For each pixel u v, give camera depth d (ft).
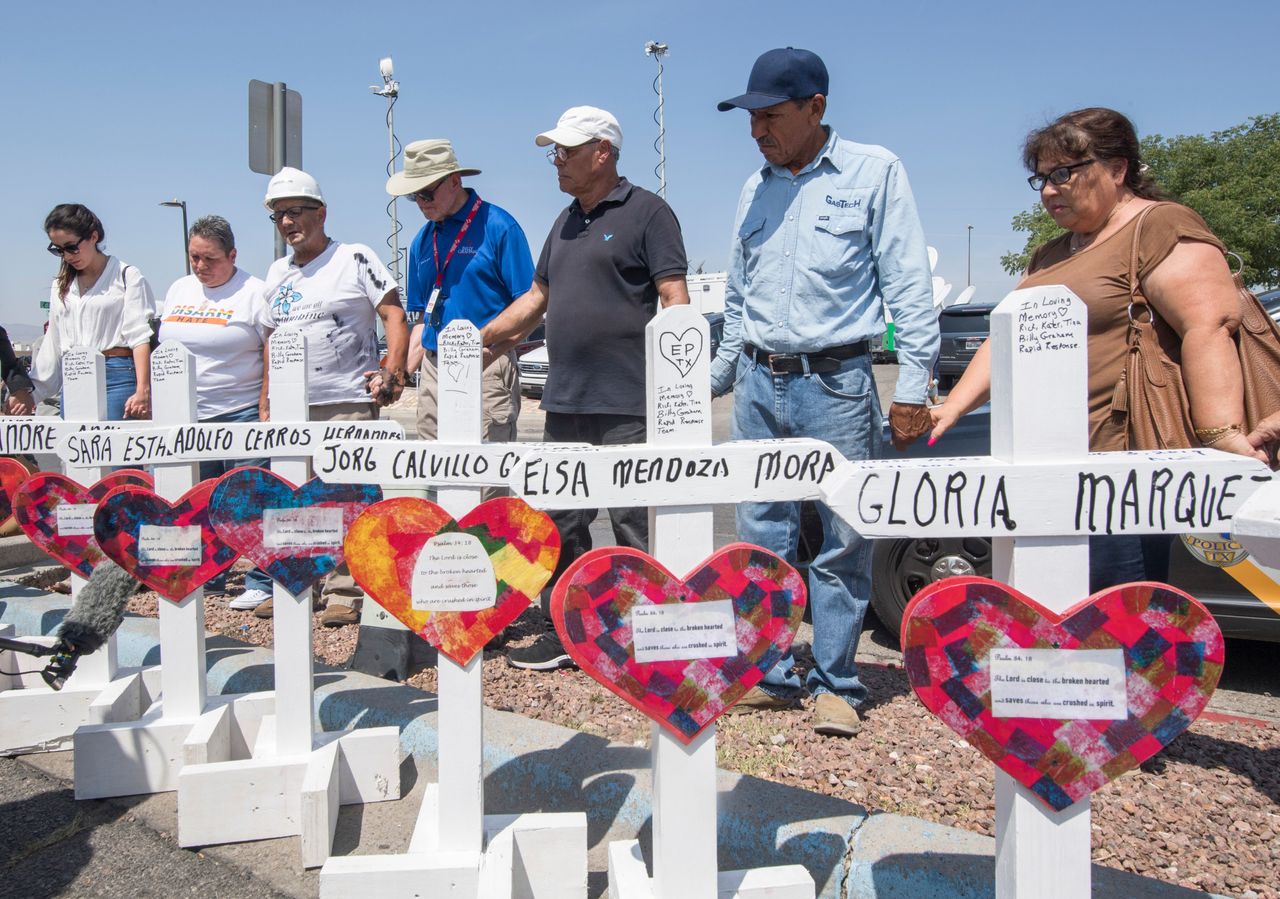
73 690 11.10
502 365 14.80
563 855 7.83
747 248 10.78
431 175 13.10
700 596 6.46
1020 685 5.69
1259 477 5.55
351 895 7.37
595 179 11.57
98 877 8.29
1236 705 12.12
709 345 6.64
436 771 10.02
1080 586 5.82
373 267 14.49
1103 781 5.71
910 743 9.90
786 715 10.63
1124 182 8.98
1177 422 8.36
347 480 8.00
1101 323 8.78
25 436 11.67
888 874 7.24
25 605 14.61
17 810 9.58
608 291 11.51
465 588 7.61
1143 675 5.67
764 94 9.71
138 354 16.92
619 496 6.55
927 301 9.79
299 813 8.94
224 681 11.89
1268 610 11.62
